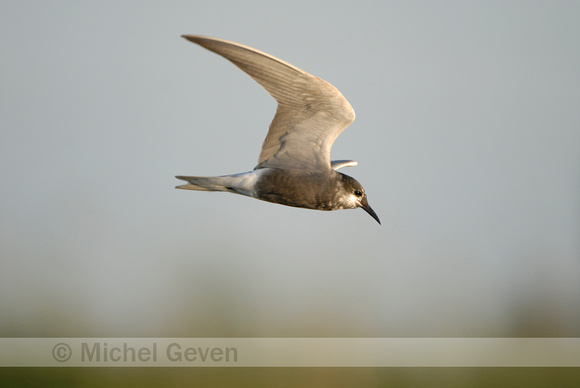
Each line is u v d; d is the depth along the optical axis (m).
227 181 9.58
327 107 9.51
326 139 9.82
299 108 9.55
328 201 10.02
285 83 9.30
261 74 9.16
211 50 8.66
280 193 9.75
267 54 8.94
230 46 8.78
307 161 9.88
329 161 9.95
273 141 9.91
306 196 9.84
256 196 9.79
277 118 9.70
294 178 9.71
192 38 8.53
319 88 9.26
